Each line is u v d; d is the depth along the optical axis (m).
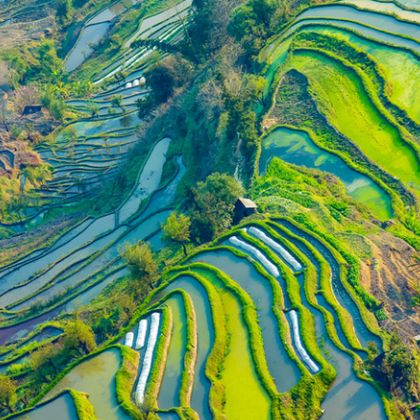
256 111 107.38
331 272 73.94
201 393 64.88
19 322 98.88
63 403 66.38
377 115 97.44
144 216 113.31
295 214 83.12
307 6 126.38
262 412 60.75
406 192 83.75
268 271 76.69
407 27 112.44
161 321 73.12
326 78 106.81
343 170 90.06
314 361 64.12
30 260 116.81
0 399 74.12
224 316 72.31
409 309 67.75
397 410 58.22
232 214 87.75
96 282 100.38
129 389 67.00
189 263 81.69
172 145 126.31
